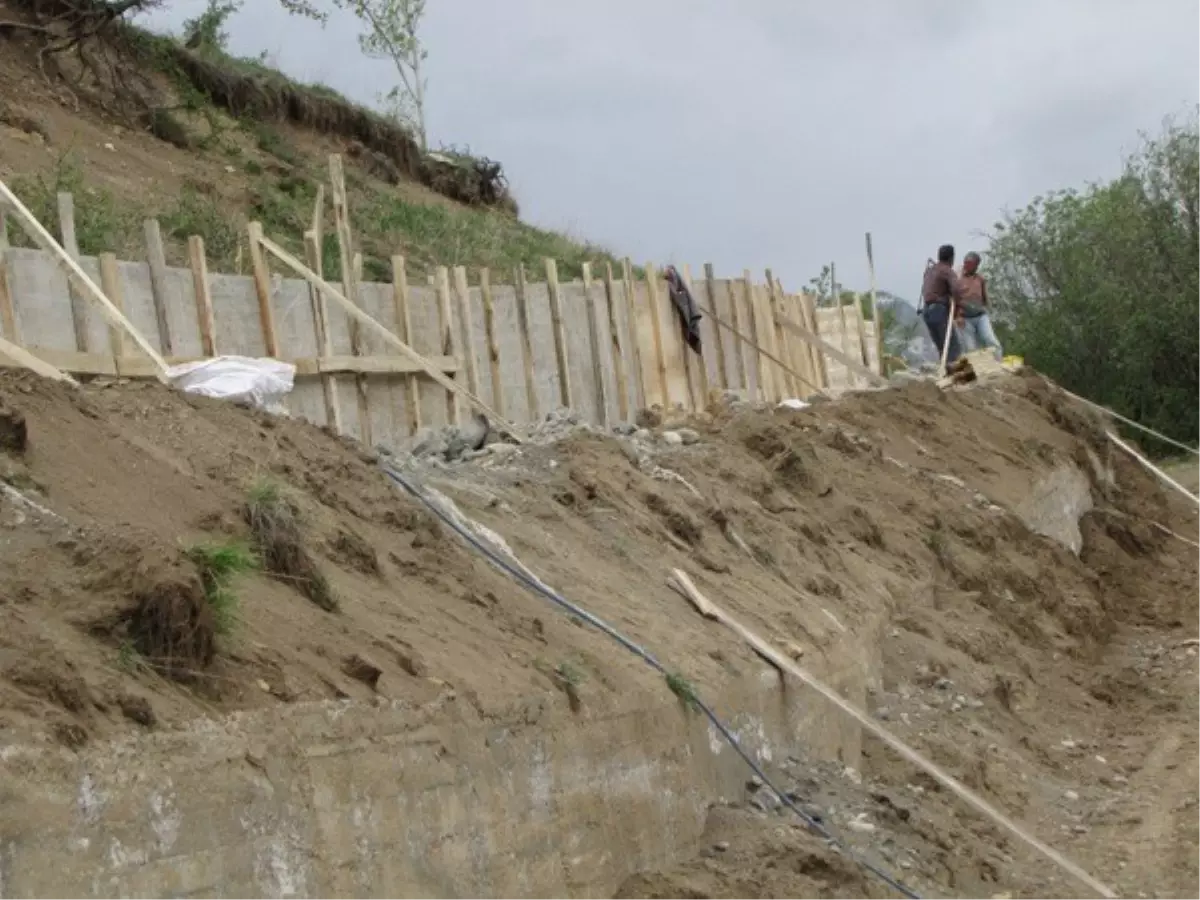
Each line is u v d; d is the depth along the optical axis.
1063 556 20.22
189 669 6.00
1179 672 17.34
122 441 7.82
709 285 20.75
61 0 25.34
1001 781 12.28
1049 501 22.52
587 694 8.35
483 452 13.19
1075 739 14.23
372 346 14.34
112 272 11.80
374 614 7.76
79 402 8.02
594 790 8.05
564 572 10.39
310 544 8.07
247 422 9.34
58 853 4.91
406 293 14.84
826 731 11.41
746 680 10.30
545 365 16.83
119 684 5.59
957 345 28.05
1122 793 12.81
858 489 17.86
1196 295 36.75
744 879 8.61
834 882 9.08
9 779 4.85
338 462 9.55
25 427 6.98
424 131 35.81
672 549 12.16
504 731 7.41
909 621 14.87
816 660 11.55
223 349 12.83
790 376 23.14
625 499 12.59
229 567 6.56
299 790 5.95
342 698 6.52
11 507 6.45
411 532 9.30
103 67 25.34
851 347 27.17
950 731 12.73
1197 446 36.53
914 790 11.48
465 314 15.59
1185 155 38.75
